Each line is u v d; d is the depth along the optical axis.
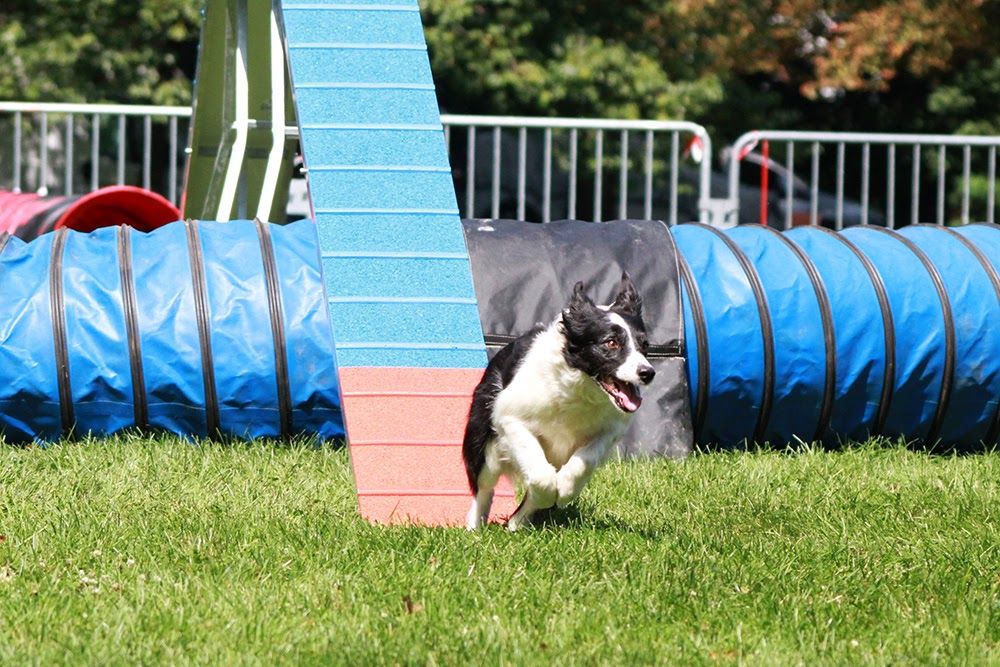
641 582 6.65
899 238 12.14
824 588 6.75
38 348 10.39
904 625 6.25
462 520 7.98
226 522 7.63
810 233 12.13
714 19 27.11
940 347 11.27
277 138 13.46
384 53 11.02
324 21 11.18
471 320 9.24
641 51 25.64
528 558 7.01
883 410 11.33
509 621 6.09
